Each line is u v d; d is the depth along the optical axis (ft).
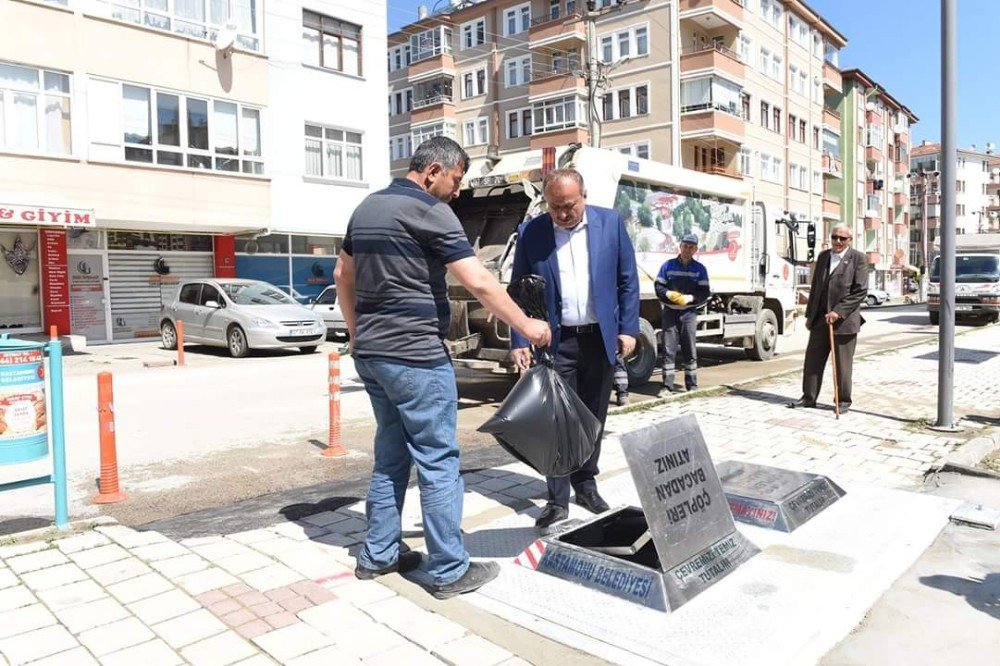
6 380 13.02
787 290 47.42
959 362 40.16
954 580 11.68
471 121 146.82
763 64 137.80
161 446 22.85
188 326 55.26
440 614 10.48
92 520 14.42
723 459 19.24
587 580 11.18
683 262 30.30
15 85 55.11
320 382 37.91
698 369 40.09
